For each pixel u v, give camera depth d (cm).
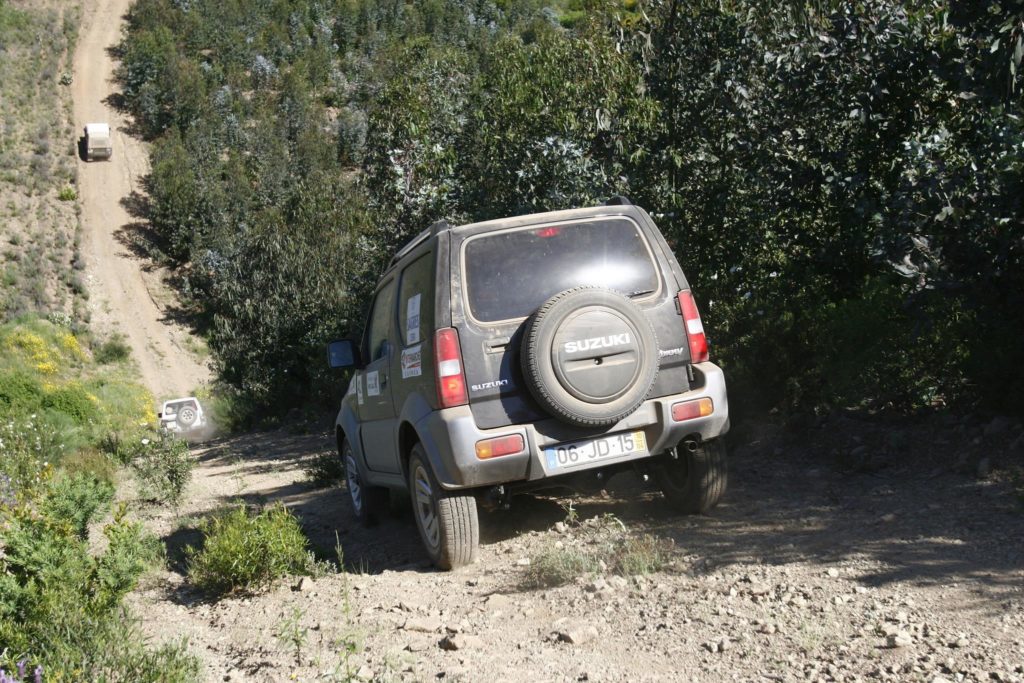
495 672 378
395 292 651
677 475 615
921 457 629
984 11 657
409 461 597
